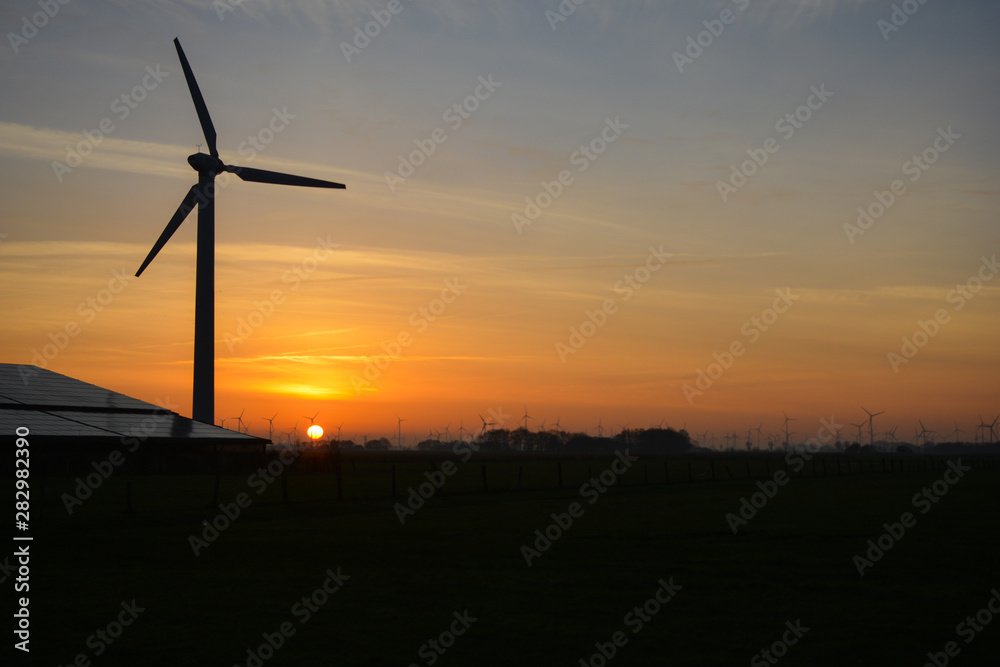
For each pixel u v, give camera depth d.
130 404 53.09
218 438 50.44
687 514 31.33
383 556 20.45
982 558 19.81
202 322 61.78
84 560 19.83
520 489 46.38
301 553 20.95
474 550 21.45
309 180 64.75
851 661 11.05
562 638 12.30
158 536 24.62
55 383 52.34
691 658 11.23
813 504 36.38
